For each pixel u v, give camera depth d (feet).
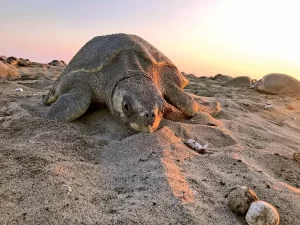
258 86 5.15
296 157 1.52
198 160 1.36
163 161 1.28
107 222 0.88
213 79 7.07
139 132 1.64
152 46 2.18
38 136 1.53
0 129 1.68
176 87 2.06
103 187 1.09
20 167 1.14
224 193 1.11
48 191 1.00
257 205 0.96
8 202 0.94
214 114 2.40
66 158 1.28
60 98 1.86
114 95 1.77
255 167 1.35
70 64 2.12
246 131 2.05
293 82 5.00
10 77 4.22
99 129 1.75
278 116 2.98
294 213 1.03
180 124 1.79
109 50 1.92
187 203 1.00
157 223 0.90
